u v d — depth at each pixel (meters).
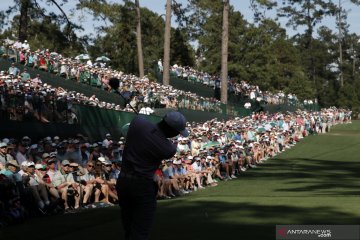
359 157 32.53
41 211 13.09
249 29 69.06
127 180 5.87
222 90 43.81
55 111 20.98
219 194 16.56
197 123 32.72
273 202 12.35
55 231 10.02
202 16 43.12
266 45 70.25
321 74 99.69
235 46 68.62
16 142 14.96
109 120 24.30
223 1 43.31
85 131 22.59
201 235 8.38
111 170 16.42
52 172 14.09
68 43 38.50
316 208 10.97
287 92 74.44
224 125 32.19
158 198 17.22
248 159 27.52
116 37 57.16
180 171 19.20
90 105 23.12
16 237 9.62
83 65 33.44
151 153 5.85
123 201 5.97
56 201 13.53
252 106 48.06
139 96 31.00
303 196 14.20
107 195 15.57
